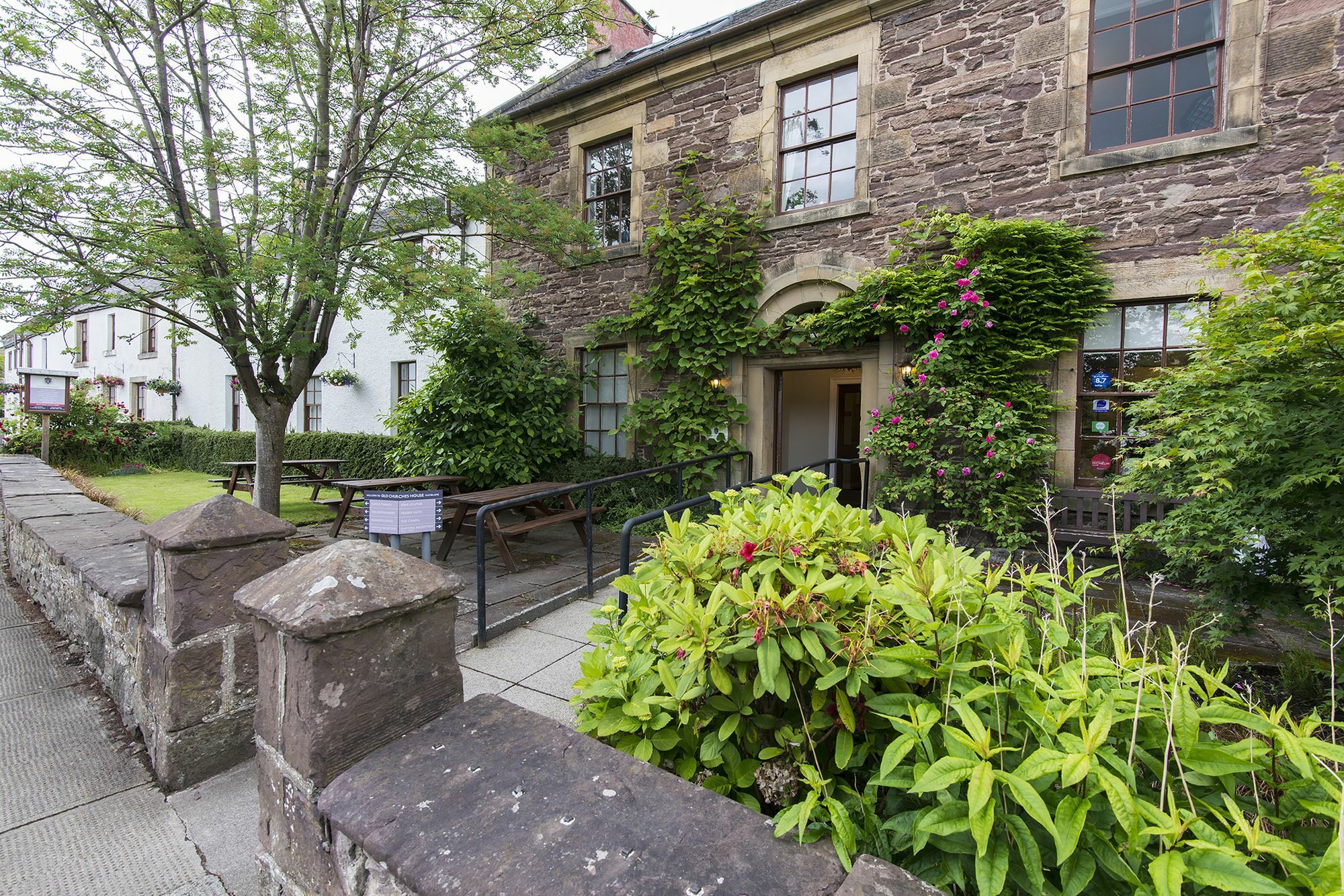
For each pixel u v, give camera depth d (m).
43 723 2.53
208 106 5.10
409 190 5.86
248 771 2.22
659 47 8.25
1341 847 0.65
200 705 2.15
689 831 0.95
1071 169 5.07
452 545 5.41
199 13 4.82
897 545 1.56
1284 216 4.38
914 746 1.01
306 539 6.02
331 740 1.26
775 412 7.05
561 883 0.87
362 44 5.38
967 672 1.21
